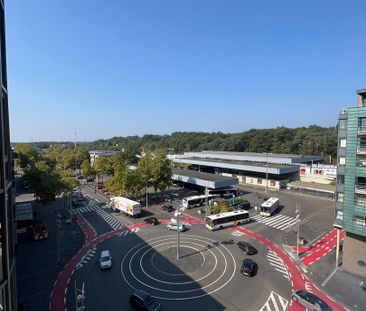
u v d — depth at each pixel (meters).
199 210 64.12
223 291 30.69
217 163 105.62
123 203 62.47
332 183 84.69
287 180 92.00
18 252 41.69
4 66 22.09
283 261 38.44
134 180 67.94
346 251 36.50
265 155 110.81
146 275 34.50
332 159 136.12
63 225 54.97
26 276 34.22
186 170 100.38
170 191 87.06
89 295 29.97
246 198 77.69
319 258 39.53
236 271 35.38
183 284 32.28
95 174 105.38
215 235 49.06
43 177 57.41
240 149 170.62
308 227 53.47
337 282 32.94
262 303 28.36
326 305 26.77
